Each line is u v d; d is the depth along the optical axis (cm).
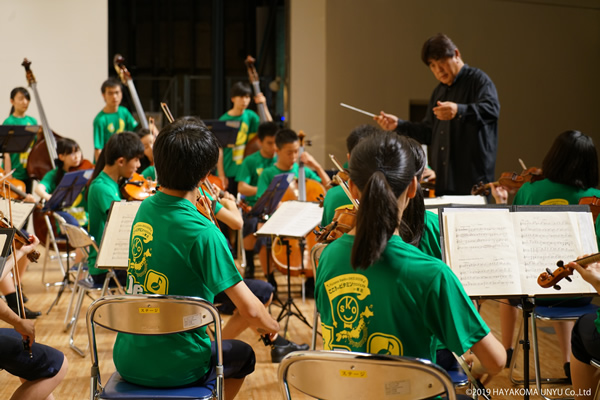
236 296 184
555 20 696
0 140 539
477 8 684
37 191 514
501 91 690
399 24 686
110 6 1056
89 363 329
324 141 702
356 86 689
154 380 181
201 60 1088
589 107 711
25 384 205
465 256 202
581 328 214
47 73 721
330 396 136
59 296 430
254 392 288
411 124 398
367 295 140
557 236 210
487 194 350
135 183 365
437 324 139
